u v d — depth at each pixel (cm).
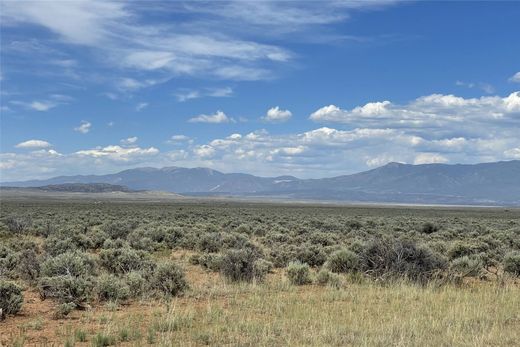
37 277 1675
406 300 1427
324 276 1764
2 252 2136
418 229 4600
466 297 1436
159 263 1817
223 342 993
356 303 1391
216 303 1392
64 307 1251
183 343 969
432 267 1789
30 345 983
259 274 1823
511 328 1119
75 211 7650
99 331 1071
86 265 1666
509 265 1975
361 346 941
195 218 5872
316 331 1052
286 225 4862
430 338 1011
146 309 1329
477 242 2739
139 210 8825
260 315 1239
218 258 2062
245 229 3953
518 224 6088
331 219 5884
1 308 1213
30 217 5306
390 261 1819
